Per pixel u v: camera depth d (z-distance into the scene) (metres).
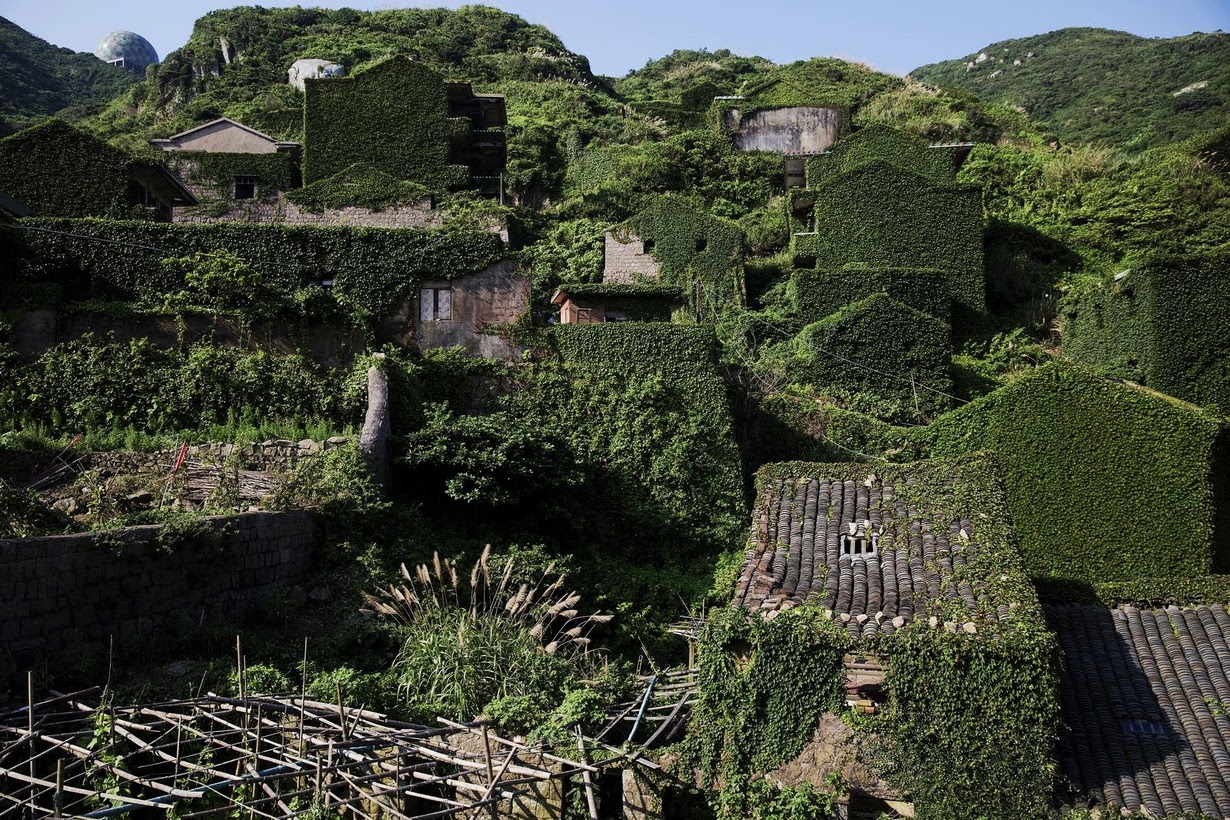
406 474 23.25
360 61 71.62
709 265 39.56
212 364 24.50
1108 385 25.48
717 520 25.75
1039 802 12.34
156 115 67.88
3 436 21.64
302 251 27.83
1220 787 13.05
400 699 13.80
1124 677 15.10
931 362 33.31
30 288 25.95
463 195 42.12
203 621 14.62
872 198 40.81
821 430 29.45
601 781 12.37
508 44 80.94
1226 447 25.19
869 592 13.95
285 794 10.49
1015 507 25.39
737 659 13.33
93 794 9.77
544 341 27.61
